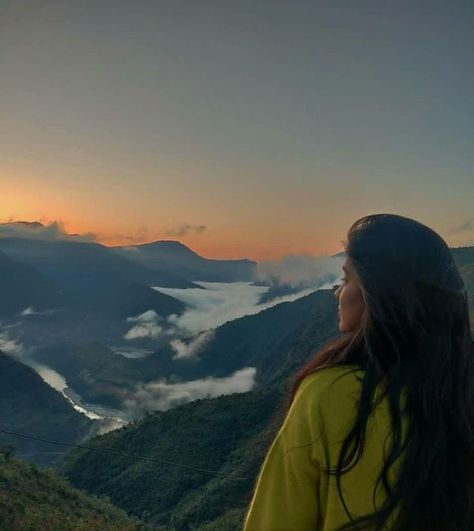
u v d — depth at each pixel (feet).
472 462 4.53
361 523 4.27
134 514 189.78
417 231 5.03
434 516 4.34
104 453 243.81
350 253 5.07
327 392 4.63
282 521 4.57
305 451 4.55
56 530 67.82
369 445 4.38
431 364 4.57
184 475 203.92
